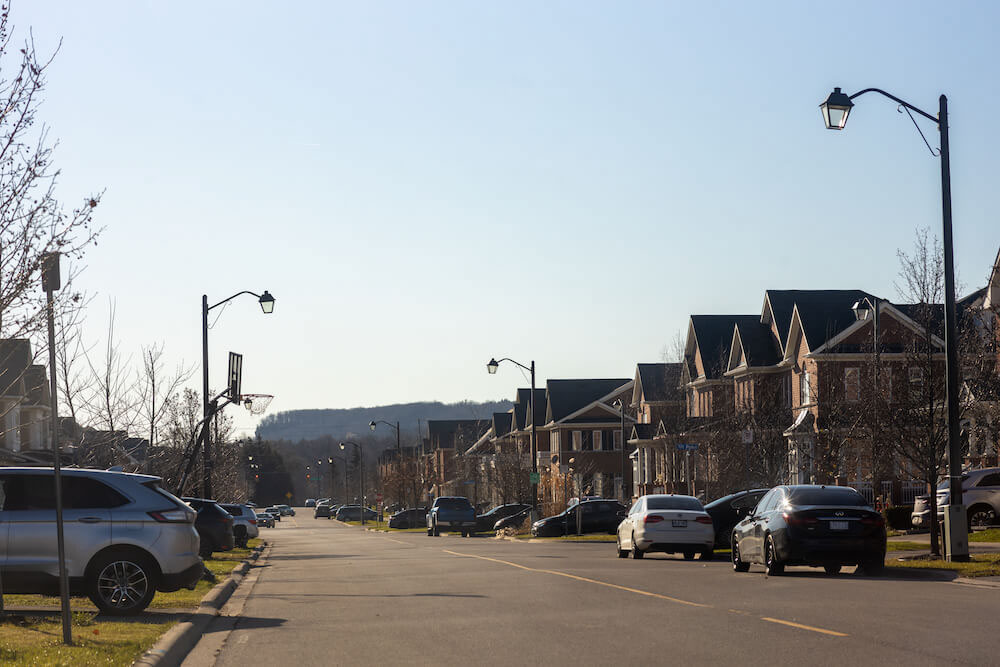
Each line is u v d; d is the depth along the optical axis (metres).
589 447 91.69
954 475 22.19
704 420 61.62
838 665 10.07
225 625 14.52
